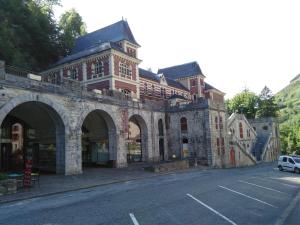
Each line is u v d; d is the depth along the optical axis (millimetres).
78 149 25438
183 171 30766
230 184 19469
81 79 41594
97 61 40281
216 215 10664
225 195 15062
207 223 9547
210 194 15219
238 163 44938
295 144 78375
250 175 26703
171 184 19453
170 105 42375
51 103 23344
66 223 9531
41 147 27562
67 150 24422
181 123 40938
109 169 28719
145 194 15172
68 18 58750
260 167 41750
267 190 17406
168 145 40969
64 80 24984
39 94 22406
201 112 39469
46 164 26953
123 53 40375
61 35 56000
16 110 26016
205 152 38781
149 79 51000
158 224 9320
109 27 46781
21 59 41281
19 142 28828
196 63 65688
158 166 28812
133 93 41906
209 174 27688
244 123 53844
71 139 24859
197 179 22703
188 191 16141
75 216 10438
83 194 15836
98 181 21188
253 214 10961
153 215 10508
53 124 26438
